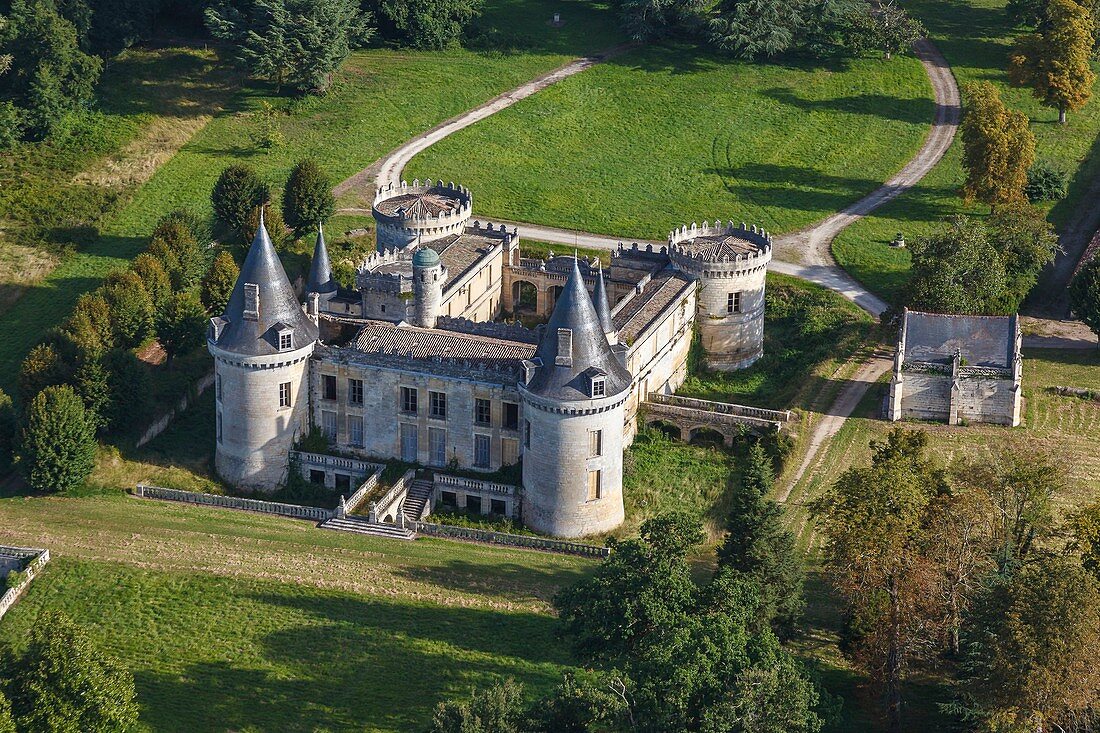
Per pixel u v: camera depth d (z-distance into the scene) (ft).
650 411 572.92
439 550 497.87
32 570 479.00
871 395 604.49
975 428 579.07
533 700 420.36
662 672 372.38
